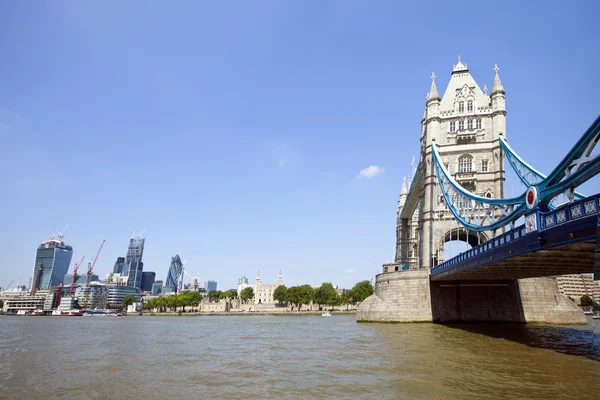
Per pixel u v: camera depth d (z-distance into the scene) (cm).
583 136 2530
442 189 6550
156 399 2042
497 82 7356
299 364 2928
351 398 1966
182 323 8875
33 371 2791
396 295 6581
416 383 2220
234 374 2611
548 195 2992
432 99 7538
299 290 17762
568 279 18700
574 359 2902
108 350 3847
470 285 6303
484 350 3344
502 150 7050
